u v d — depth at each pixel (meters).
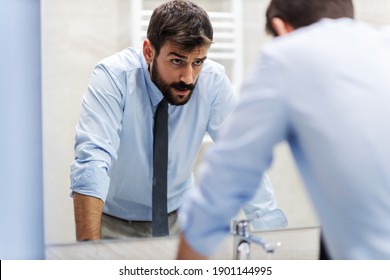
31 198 1.28
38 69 1.28
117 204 1.43
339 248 0.88
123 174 1.47
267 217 1.52
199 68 1.51
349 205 0.83
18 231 1.26
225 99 1.59
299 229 1.54
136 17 1.49
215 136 1.59
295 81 0.84
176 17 1.45
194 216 0.91
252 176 0.89
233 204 0.90
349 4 0.98
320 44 0.86
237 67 1.60
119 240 1.41
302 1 0.95
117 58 1.49
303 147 0.87
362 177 0.82
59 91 1.37
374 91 0.83
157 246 1.44
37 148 1.29
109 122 1.46
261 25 1.60
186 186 1.53
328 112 0.83
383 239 0.83
